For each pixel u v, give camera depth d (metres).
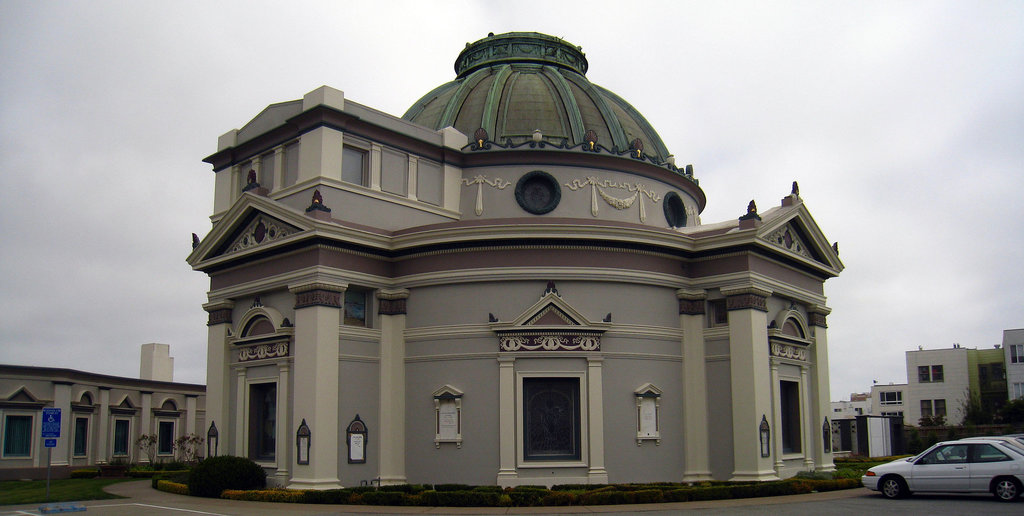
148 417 56.78
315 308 30.22
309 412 29.73
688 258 33.50
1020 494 24.58
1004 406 80.75
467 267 31.47
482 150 37.25
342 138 33.44
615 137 40.12
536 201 37.28
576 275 31.20
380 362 31.86
